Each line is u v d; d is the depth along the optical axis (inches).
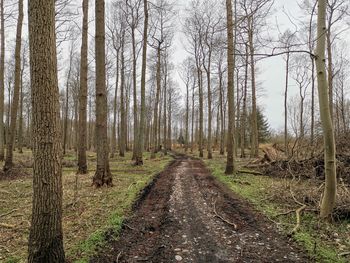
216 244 185.3
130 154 1099.9
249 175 484.1
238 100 1035.3
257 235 201.0
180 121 2114.9
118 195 309.4
